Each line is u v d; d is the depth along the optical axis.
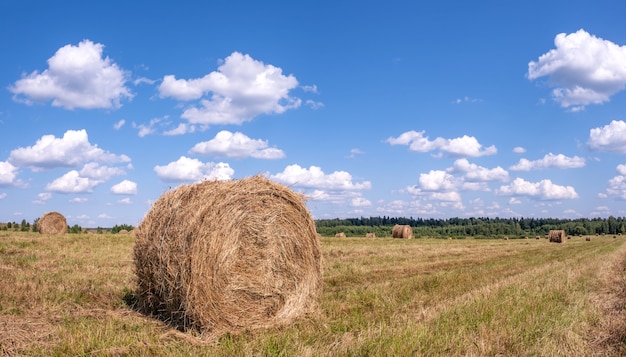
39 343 6.77
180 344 7.28
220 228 8.62
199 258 8.33
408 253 24.25
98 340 6.89
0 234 26.94
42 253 16.61
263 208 9.43
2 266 13.19
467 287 12.47
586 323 8.43
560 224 152.88
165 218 8.87
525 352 6.63
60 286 10.46
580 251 31.61
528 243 50.59
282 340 7.06
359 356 6.26
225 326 8.55
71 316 8.38
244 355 6.40
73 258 15.65
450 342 6.88
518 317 8.37
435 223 153.75
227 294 8.62
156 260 8.80
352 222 126.69
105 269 13.58
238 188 9.07
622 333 7.78
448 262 20.09
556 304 9.80
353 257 20.83
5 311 8.26
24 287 10.07
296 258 9.97
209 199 8.65
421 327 7.36
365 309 9.72
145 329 7.91
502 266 18.81
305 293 9.95
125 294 10.38
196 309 8.27
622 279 14.61
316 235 10.40
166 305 8.76
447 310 8.80
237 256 8.86
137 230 9.47
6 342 6.72
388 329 7.35
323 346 6.71
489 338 7.16
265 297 9.19
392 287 12.15
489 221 161.12
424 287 12.54
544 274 15.30
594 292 12.03
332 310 9.63
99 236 26.19
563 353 6.68
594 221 157.88
